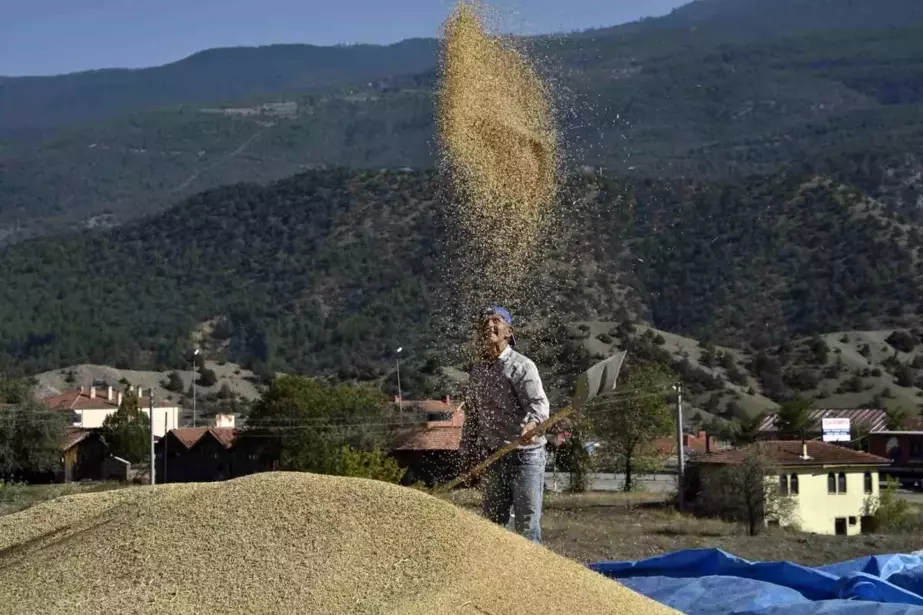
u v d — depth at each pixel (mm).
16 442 52844
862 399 71625
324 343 85188
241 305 103062
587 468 40688
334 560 4531
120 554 4699
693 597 6562
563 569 5020
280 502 4840
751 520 26188
